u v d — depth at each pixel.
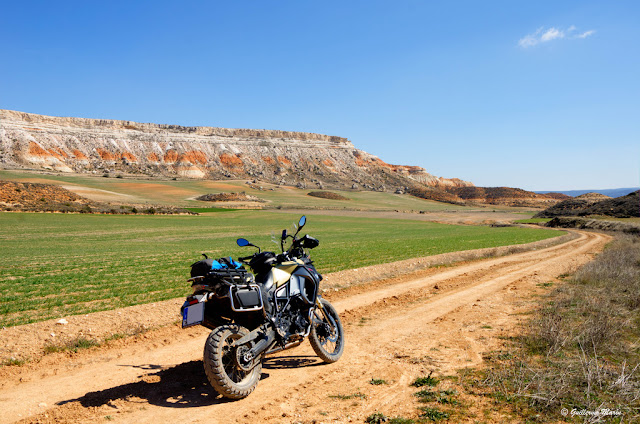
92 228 57.53
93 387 5.35
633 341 6.89
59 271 18.03
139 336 7.86
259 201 166.50
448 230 69.00
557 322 7.56
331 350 7.09
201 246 34.06
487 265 21.53
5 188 91.19
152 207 105.38
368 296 12.53
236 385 4.80
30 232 49.19
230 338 5.08
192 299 4.88
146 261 22.02
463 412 4.37
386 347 7.23
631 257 19.20
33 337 7.36
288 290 5.75
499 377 5.32
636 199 110.56
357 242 37.09
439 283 15.24
